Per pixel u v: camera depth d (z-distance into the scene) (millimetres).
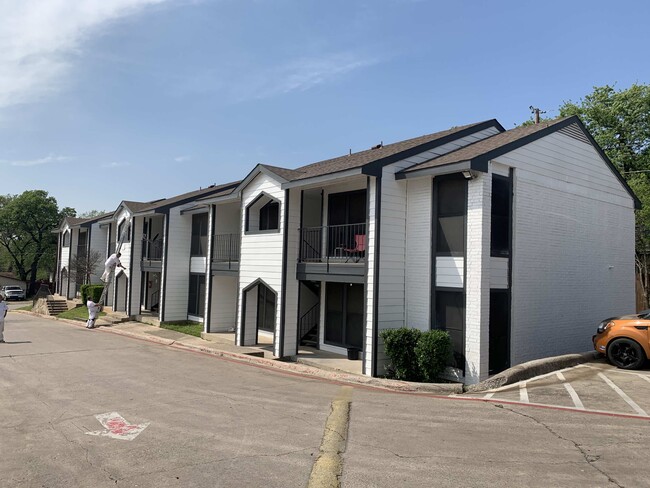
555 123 13203
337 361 13367
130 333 19547
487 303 10703
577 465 5453
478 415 7664
